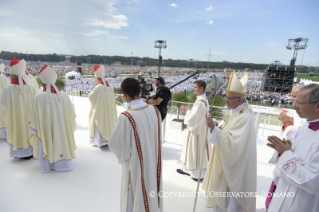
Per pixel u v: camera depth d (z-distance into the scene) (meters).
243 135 1.83
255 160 1.99
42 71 2.85
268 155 4.13
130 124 1.71
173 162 3.69
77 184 2.89
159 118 1.95
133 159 1.76
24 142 3.44
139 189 1.79
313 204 1.48
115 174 3.20
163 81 3.76
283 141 1.59
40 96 2.87
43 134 2.96
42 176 3.06
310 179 1.30
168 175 3.25
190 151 3.05
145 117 1.79
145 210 1.84
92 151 4.02
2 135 4.40
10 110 3.29
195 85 3.03
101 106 4.01
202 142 2.99
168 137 4.94
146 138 1.79
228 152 1.86
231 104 2.04
